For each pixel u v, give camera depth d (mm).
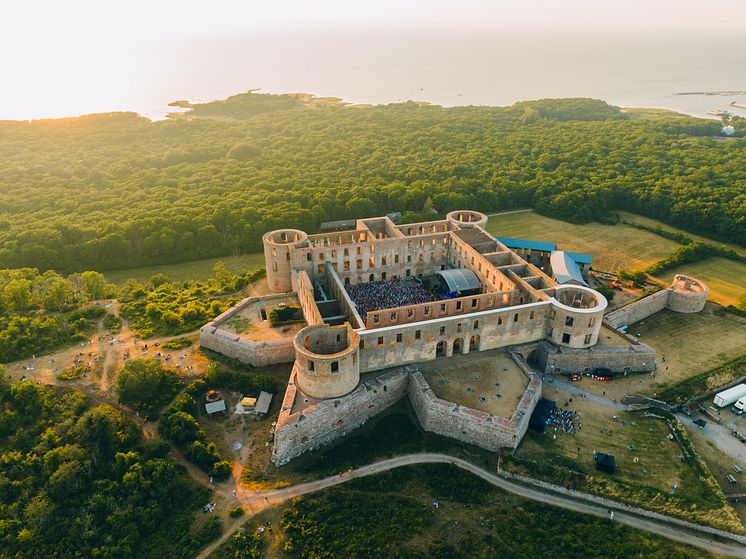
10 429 94875
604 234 199875
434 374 108562
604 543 76312
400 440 99312
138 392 100625
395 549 74938
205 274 170625
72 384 105688
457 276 135875
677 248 185500
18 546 76562
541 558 73688
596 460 90000
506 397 101812
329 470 90500
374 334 103625
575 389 110750
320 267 141250
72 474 84188
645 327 135000
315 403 97312
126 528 78875
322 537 76812
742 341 129000
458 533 77688
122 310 135000
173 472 87812
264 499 84625
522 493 86250
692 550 76125
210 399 104375
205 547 76625
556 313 114688
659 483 87188
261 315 128250
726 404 106625
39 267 167250
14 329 117250
